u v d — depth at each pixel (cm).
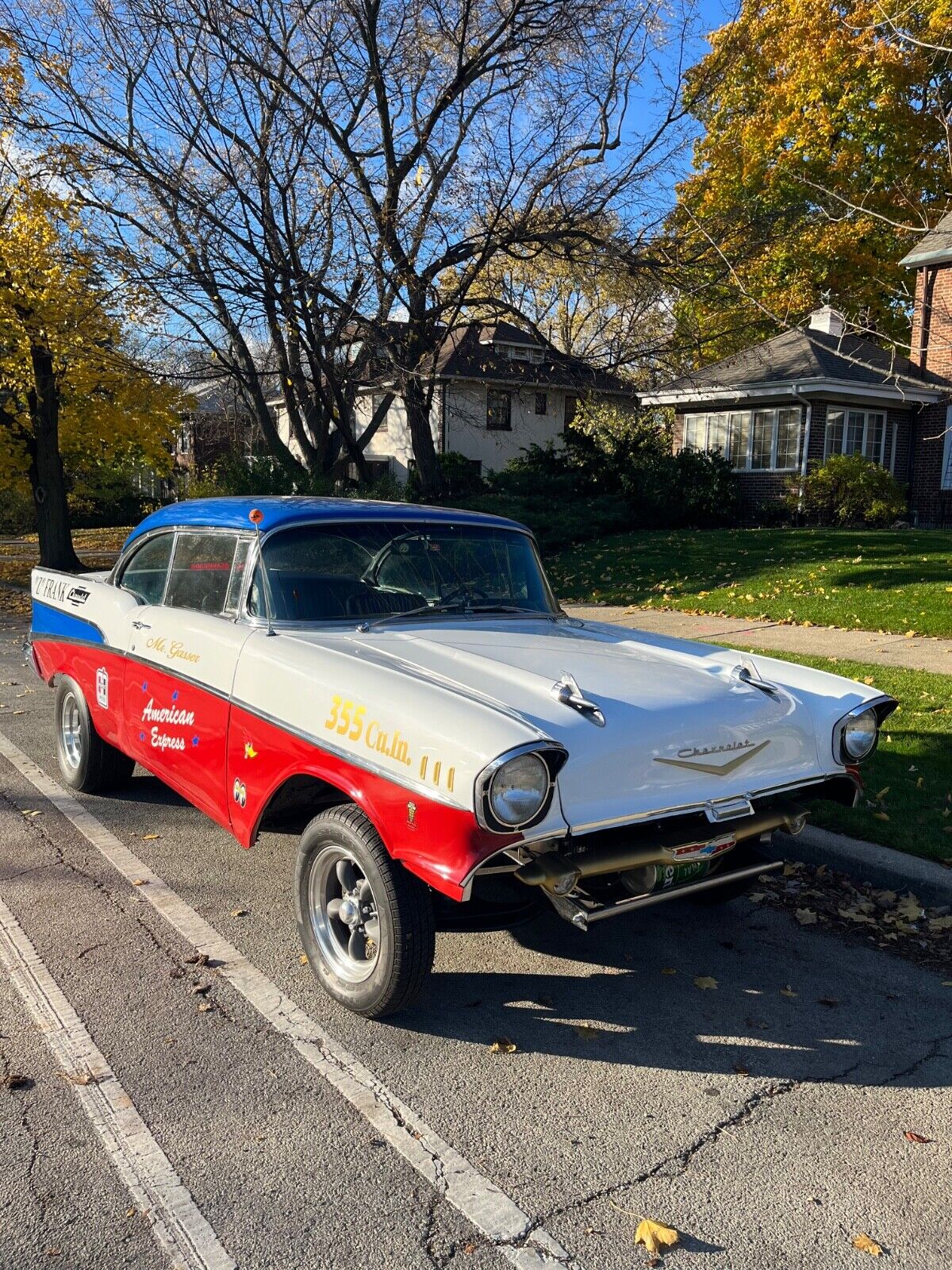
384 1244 250
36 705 868
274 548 430
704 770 353
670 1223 259
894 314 2597
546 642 421
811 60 1880
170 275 1611
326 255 1745
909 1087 326
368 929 354
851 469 2144
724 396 2380
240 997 373
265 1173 275
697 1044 351
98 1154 281
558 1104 312
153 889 473
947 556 1427
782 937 441
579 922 322
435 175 1761
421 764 313
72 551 2025
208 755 433
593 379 1841
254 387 1984
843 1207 267
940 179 2103
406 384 1852
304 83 1688
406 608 443
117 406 1912
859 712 396
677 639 473
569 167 1720
